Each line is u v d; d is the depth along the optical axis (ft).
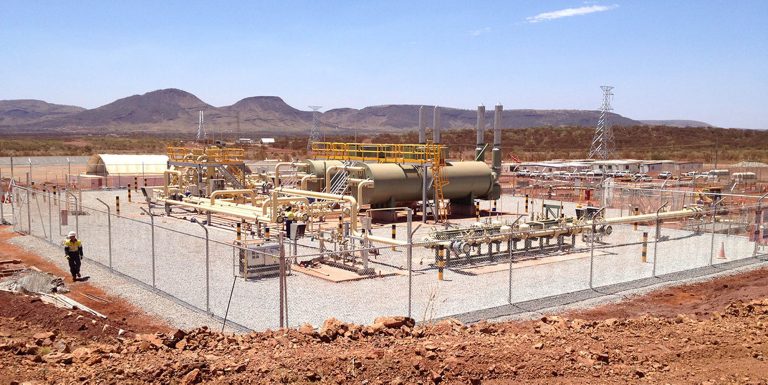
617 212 125.70
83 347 35.58
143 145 524.11
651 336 39.58
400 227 106.73
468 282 64.75
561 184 181.27
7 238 90.79
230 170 136.05
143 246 82.74
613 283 64.80
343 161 125.29
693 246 88.07
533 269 71.61
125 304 55.36
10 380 28.99
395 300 56.85
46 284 59.62
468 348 35.09
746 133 559.38
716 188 130.82
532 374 32.07
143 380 29.55
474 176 124.98
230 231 100.07
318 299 56.85
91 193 159.53
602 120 413.59
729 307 48.55
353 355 32.65
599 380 31.58
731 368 33.42
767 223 86.28
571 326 42.68
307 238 92.07
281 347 35.24
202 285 61.72
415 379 30.94
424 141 121.29
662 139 535.19
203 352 34.35
